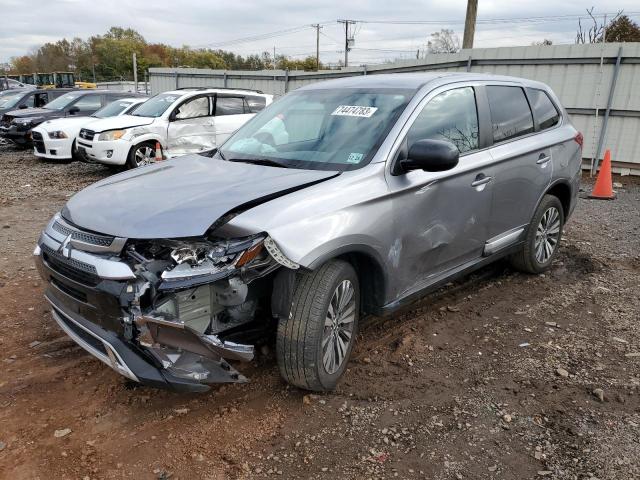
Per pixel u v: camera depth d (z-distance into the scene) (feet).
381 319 14.85
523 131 16.30
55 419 10.52
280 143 13.50
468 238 14.11
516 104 16.34
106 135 36.76
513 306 15.78
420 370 12.28
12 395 11.25
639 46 35.55
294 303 10.31
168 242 9.50
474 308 15.64
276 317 10.37
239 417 10.61
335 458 9.46
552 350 13.17
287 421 10.48
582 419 10.46
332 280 10.47
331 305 10.77
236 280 9.63
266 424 10.40
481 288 17.15
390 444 9.82
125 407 10.91
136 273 9.29
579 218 26.35
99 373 12.10
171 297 9.36
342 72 57.72
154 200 10.50
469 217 13.91
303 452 9.62
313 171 11.68
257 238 9.42
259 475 9.09
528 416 10.59
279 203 10.09
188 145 38.91
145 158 37.76
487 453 9.56
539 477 9.00
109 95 55.26
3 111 59.47
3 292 16.47
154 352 9.37
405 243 12.07
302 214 10.04
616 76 36.65
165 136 37.83
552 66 39.29
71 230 10.37
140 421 10.49
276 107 15.30
